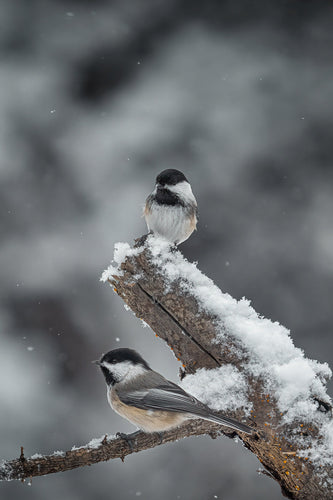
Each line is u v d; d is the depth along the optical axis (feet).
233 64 47.70
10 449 33.81
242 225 42.88
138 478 33.42
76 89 46.57
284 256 42.34
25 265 40.47
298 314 40.78
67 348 37.86
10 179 42.83
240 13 49.93
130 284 17.35
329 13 49.32
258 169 44.34
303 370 15.61
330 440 15.02
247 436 15.84
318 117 45.73
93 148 44.29
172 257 17.37
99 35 48.34
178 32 49.24
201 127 45.14
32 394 35.94
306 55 48.06
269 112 45.75
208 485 33.30
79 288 40.11
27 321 38.86
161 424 16.76
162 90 46.50
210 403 16.02
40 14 48.42
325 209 43.09
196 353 16.88
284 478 15.65
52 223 42.04
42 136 44.45
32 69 46.50
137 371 18.02
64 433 35.04
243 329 16.46
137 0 49.85
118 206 42.42
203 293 16.90
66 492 32.68
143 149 44.27
